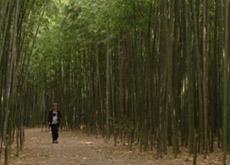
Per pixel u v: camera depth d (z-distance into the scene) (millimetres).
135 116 15656
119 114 19047
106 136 19688
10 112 12750
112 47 19672
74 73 28312
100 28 18906
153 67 13867
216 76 13594
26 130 33156
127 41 17125
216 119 13758
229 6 10648
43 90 39062
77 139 21266
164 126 12398
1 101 11594
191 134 12086
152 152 13641
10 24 10375
